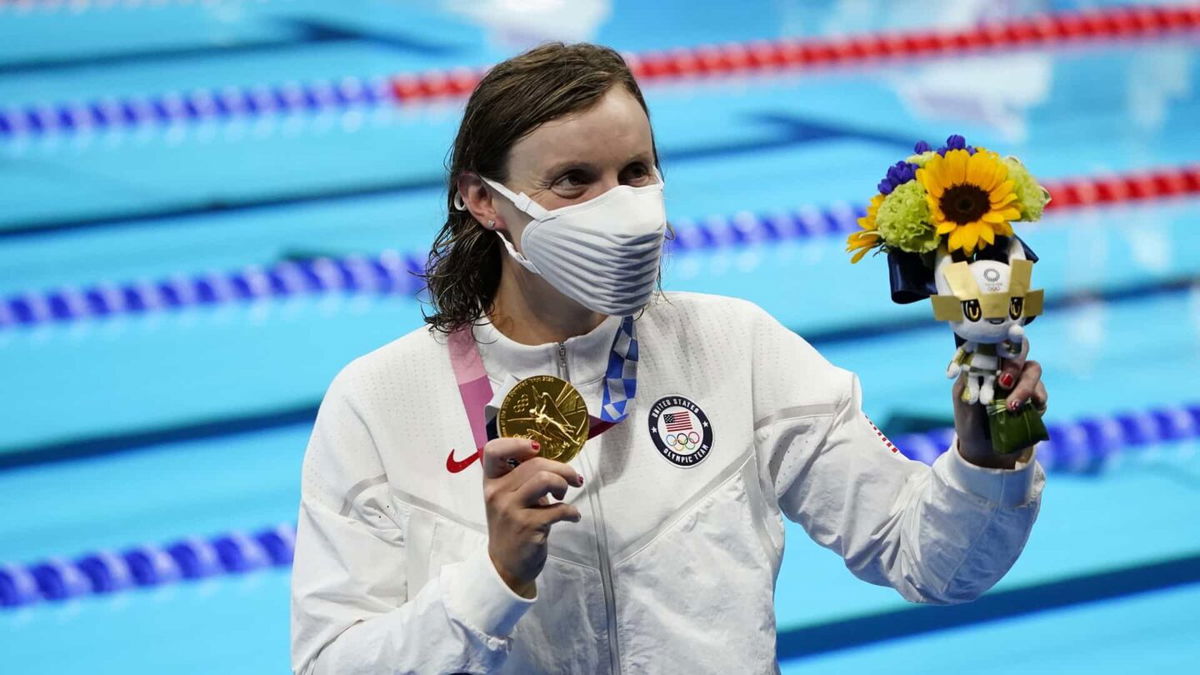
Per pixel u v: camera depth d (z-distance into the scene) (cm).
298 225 2005
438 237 618
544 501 520
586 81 546
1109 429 1502
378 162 2223
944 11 2928
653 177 564
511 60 569
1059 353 1658
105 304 1795
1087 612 1206
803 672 1130
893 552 593
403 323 1770
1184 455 1466
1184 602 1216
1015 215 516
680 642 564
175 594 1264
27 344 1709
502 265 604
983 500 546
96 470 1436
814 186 2097
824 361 618
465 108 582
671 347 599
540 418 544
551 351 586
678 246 1950
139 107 2425
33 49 2728
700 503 576
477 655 527
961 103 2450
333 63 2631
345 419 591
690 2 3053
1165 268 1878
